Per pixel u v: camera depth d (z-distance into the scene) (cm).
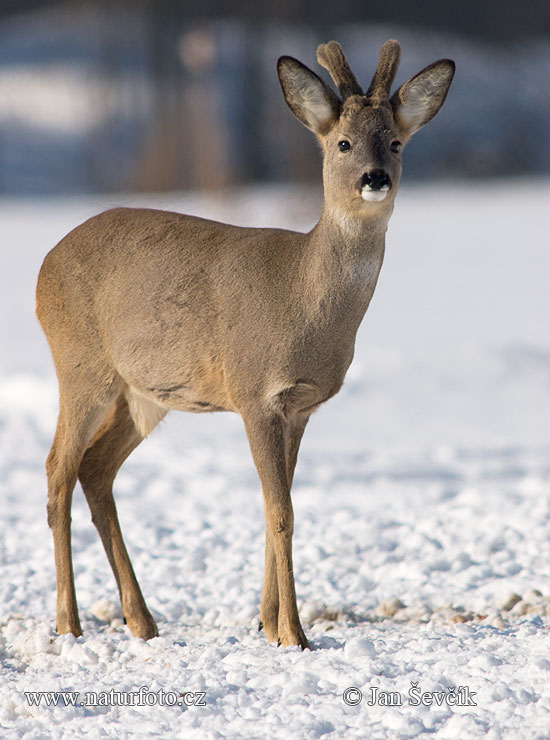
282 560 1131
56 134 12012
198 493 1956
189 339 1199
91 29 14688
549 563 1477
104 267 1264
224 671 1021
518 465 2086
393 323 3647
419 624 1242
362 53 12975
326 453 2255
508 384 2770
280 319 1142
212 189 7100
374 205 1120
